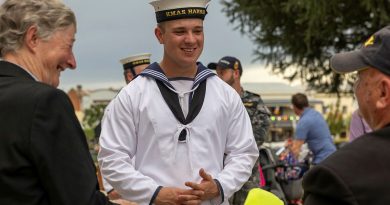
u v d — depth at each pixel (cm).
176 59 437
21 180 293
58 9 321
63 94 308
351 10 2377
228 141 451
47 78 323
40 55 319
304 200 277
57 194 293
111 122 439
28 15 315
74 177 297
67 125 301
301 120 1076
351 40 2531
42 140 293
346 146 276
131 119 434
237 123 452
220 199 427
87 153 309
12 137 293
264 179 765
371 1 2228
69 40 325
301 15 2331
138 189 418
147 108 432
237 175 436
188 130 431
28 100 297
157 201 415
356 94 290
